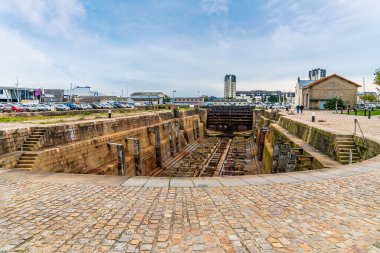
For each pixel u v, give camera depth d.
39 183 9.86
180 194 8.69
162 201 8.08
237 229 6.27
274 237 5.89
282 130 34.00
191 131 62.25
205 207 7.61
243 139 68.12
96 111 50.19
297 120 31.64
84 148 23.17
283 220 6.74
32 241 5.73
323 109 77.88
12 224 6.52
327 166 15.38
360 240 5.72
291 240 5.75
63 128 22.33
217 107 93.75
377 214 7.05
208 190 9.08
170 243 5.66
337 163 16.17
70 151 21.28
